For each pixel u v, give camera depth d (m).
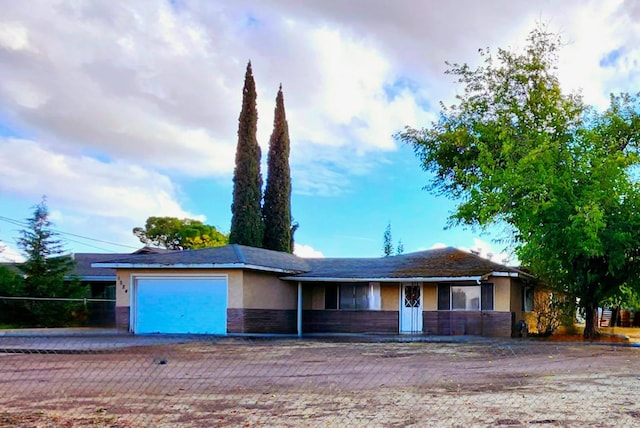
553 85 25.38
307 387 9.80
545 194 20.03
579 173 20.36
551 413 7.53
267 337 21.94
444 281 23.89
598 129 23.33
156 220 58.03
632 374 11.61
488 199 21.09
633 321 36.09
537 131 23.91
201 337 20.89
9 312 25.38
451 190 29.38
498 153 23.58
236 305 22.27
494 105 26.83
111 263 23.27
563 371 12.09
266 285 23.92
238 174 37.44
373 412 7.61
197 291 22.84
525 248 20.44
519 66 26.05
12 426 6.87
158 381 10.46
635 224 19.66
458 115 28.00
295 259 28.58
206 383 10.23
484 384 10.16
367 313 25.31
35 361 13.46
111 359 13.95
